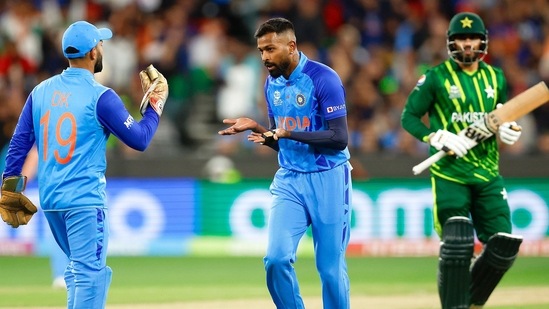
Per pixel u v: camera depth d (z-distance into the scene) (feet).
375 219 158.30
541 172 159.22
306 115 77.46
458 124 84.23
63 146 72.18
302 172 77.41
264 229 159.94
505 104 81.05
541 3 207.92
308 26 191.83
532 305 101.55
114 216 157.58
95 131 72.59
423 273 132.67
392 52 196.44
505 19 204.23
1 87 174.81
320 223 77.41
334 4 201.98
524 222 158.30
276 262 75.56
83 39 73.05
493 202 83.51
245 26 206.49
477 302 82.48
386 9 201.98
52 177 72.49
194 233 159.33
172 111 187.11
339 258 77.97
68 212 71.97
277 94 78.28
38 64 189.88
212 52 192.24
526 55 198.70
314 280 125.18
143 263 145.69
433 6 204.44
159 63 187.73
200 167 160.66
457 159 83.30
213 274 132.57
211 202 159.84
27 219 77.41
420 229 158.81
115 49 184.65
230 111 186.29
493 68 85.46
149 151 180.96
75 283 71.67
